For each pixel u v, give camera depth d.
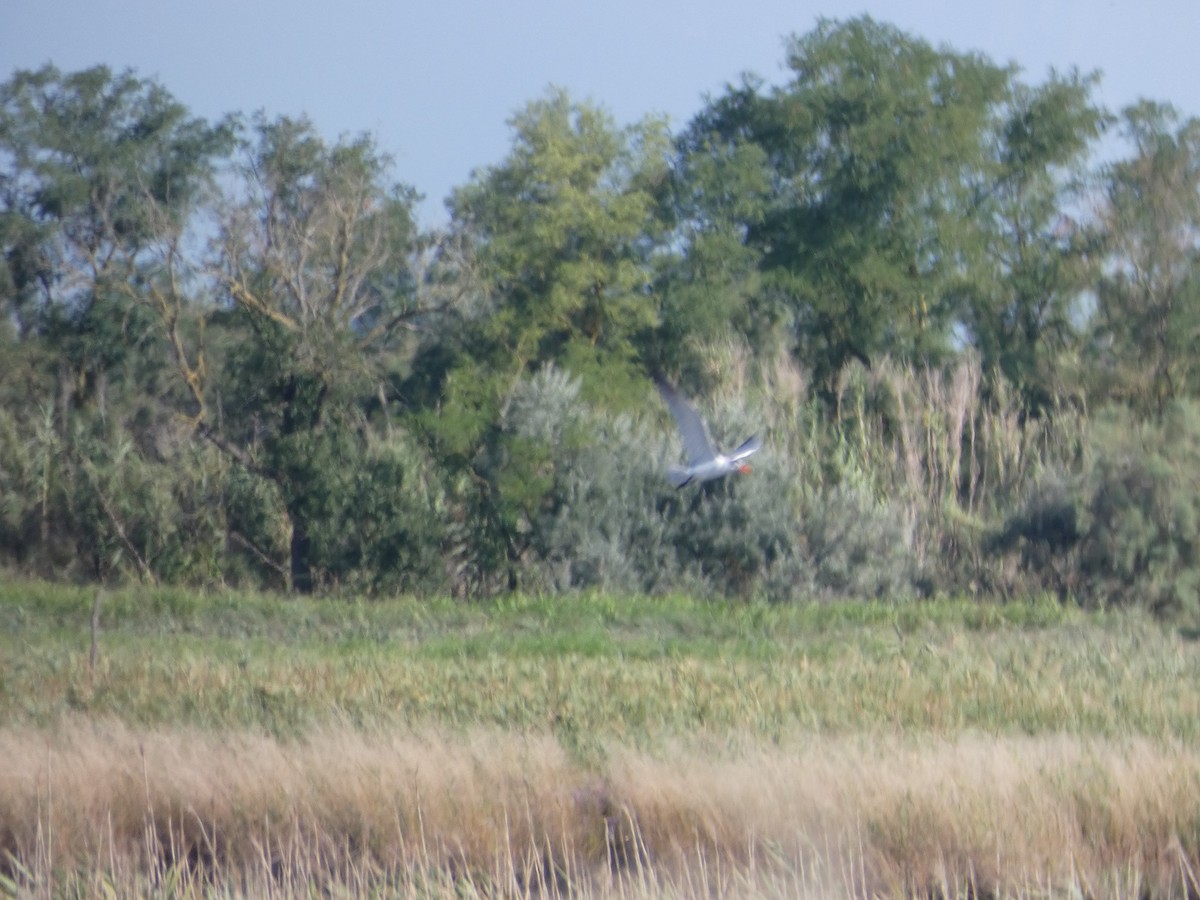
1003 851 35.88
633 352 136.50
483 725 48.56
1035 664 61.22
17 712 51.03
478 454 107.00
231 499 114.69
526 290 136.00
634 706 51.91
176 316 123.94
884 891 35.22
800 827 37.22
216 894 35.03
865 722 48.97
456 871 37.62
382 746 43.50
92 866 36.94
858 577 99.44
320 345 112.94
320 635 83.44
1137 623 80.94
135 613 89.06
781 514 101.06
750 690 54.75
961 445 118.50
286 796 40.22
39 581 108.81
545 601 90.75
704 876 34.50
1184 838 36.38
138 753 42.81
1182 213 125.06
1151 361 123.94
